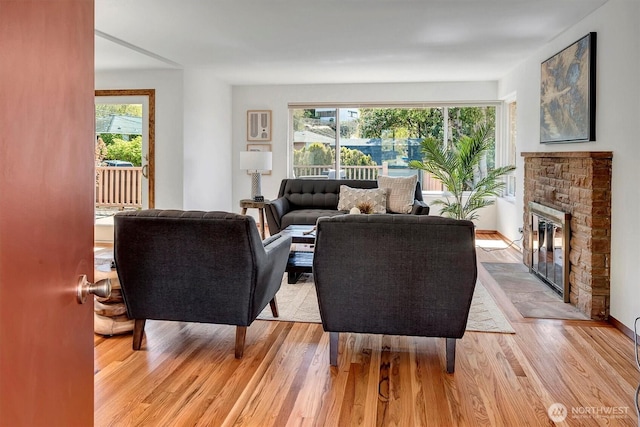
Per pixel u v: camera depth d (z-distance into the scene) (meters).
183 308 2.78
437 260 2.50
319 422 2.14
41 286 0.87
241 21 4.26
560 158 4.22
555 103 4.54
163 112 6.32
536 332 3.30
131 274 2.76
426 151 6.60
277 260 3.08
